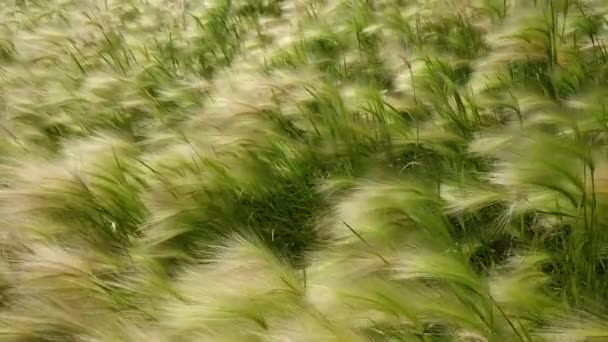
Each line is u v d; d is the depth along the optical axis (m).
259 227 1.29
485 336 0.94
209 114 1.41
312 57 1.77
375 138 1.35
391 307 0.96
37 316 1.05
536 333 0.94
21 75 2.05
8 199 1.23
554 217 1.07
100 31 2.50
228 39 2.25
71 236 1.25
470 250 1.11
